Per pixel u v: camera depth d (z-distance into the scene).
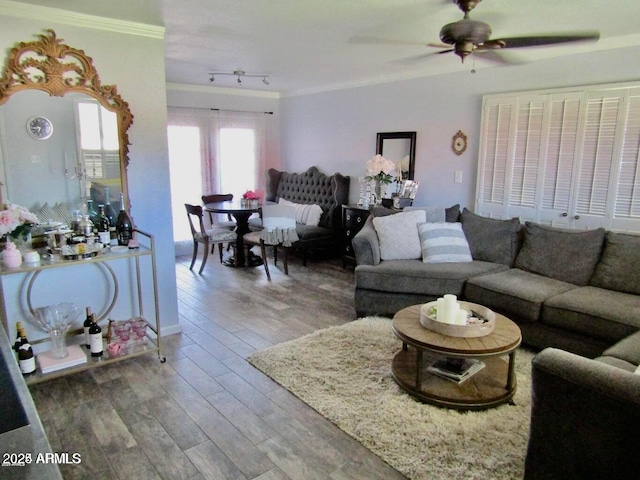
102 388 2.67
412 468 1.96
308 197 6.38
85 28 2.86
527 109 4.05
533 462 1.64
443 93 4.74
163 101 3.25
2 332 1.52
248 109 6.74
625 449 1.38
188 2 2.66
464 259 3.86
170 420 2.34
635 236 3.22
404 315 2.71
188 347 3.24
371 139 5.62
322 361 2.94
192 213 5.29
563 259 3.45
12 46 2.65
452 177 4.78
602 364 1.49
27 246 2.80
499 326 2.54
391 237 3.98
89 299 3.14
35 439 0.97
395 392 2.54
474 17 2.95
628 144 3.53
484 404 2.36
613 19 3.01
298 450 2.10
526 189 4.16
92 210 3.06
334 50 3.97
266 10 2.82
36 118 2.79
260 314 3.91
